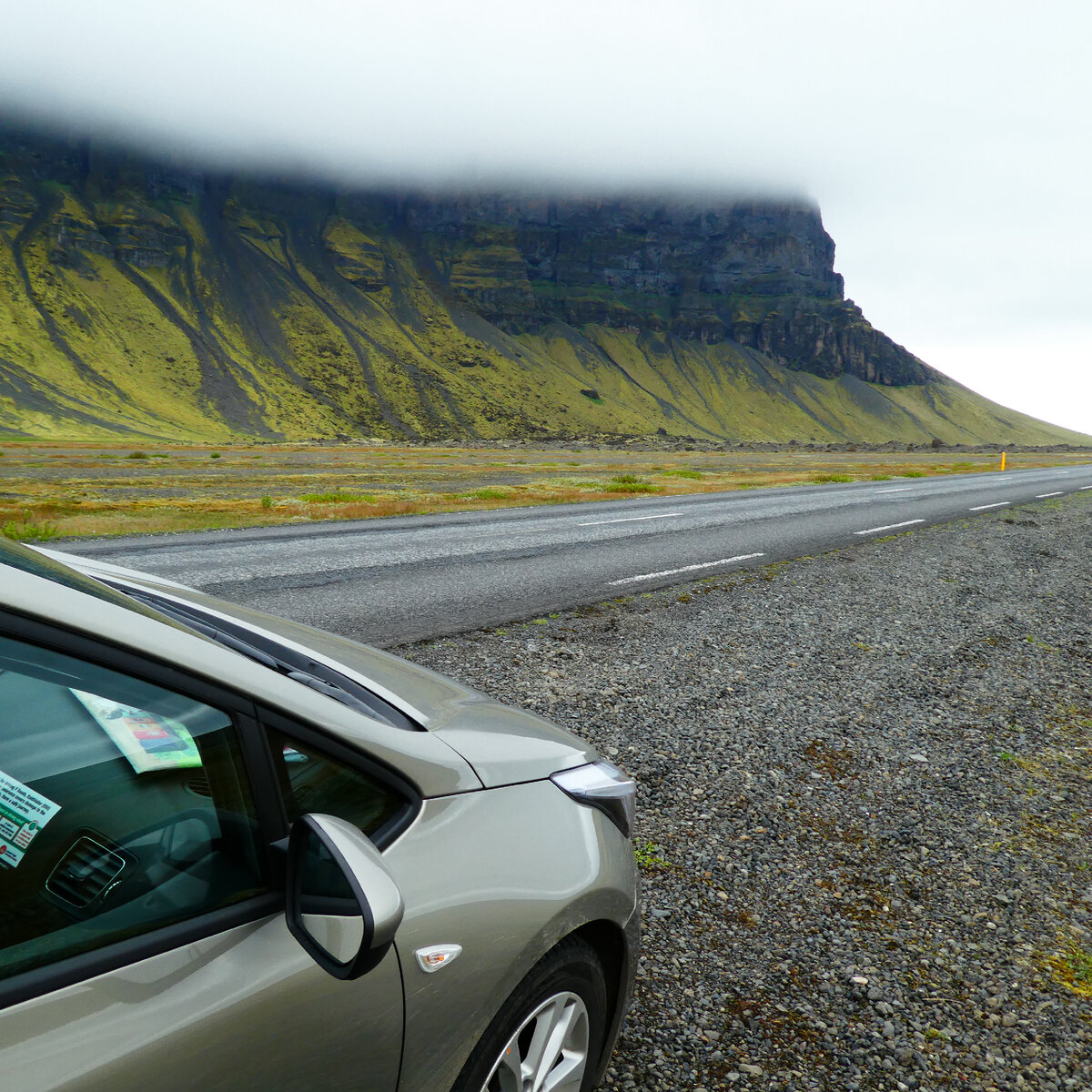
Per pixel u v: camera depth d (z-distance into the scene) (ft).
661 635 23.57
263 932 4.50
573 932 6.40
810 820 13.65
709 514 59.47
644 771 14.69
